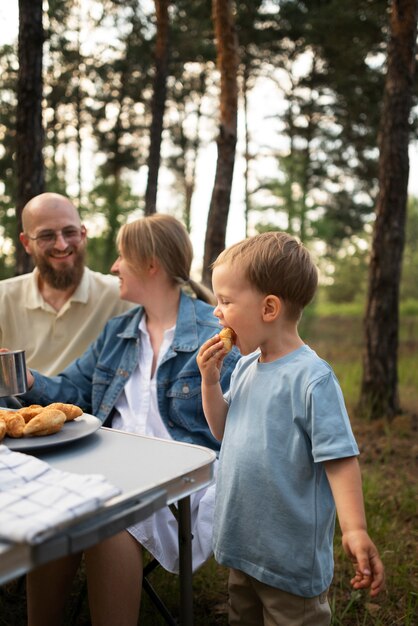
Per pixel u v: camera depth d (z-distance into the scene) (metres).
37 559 0.95
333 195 15.46
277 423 1.47
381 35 8.56
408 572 2.51
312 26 9.41
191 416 2.09
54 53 13.51
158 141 8.11
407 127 5.15
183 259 2.22
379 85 11.16
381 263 5.23
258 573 1.49
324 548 1.48
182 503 1.59
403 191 5.20
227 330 1.63
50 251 2.59
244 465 1.50
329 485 1.48
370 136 12.94
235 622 1.66
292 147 15.31
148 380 2.18
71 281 2.65
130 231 2.21
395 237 5.21
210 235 5.44
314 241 12.66
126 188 12.73
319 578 1.46
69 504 1.02
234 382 1.66
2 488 1.12
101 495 1.06
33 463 1.22
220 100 5.34
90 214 12.46
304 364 1.48
